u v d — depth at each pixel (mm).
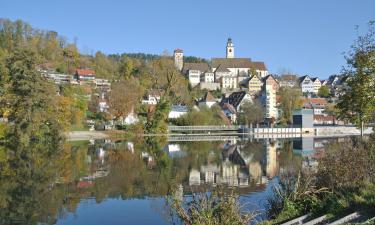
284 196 22984
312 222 18219
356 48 37406
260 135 127188
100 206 28688
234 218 17953
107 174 42625
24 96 76875
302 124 135625
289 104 153875
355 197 19625
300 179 24547
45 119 79625
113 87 132250
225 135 126500
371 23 36906
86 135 109125
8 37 194000
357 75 36656
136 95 131500
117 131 117812
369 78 36031
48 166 48906
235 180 37906
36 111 77062
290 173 28844
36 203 29781
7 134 76875
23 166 48625
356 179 21859
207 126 131625
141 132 119500
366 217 17406
